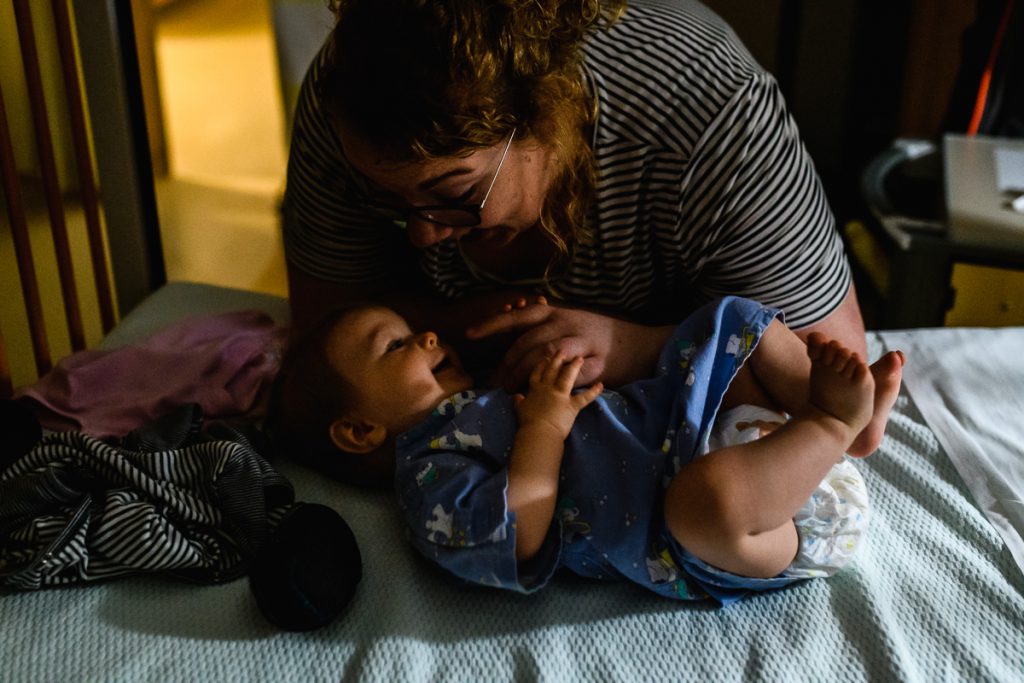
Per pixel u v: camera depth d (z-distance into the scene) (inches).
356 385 48.8
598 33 45.3
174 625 42.4
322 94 39.0
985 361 59.0
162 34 153.2
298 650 41.3
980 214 71.5
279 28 110.0
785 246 47.4
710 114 44.7
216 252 108.8
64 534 43.2
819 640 41.2
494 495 42.5
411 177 38.3
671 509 41.3
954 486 49.6
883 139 103.8
